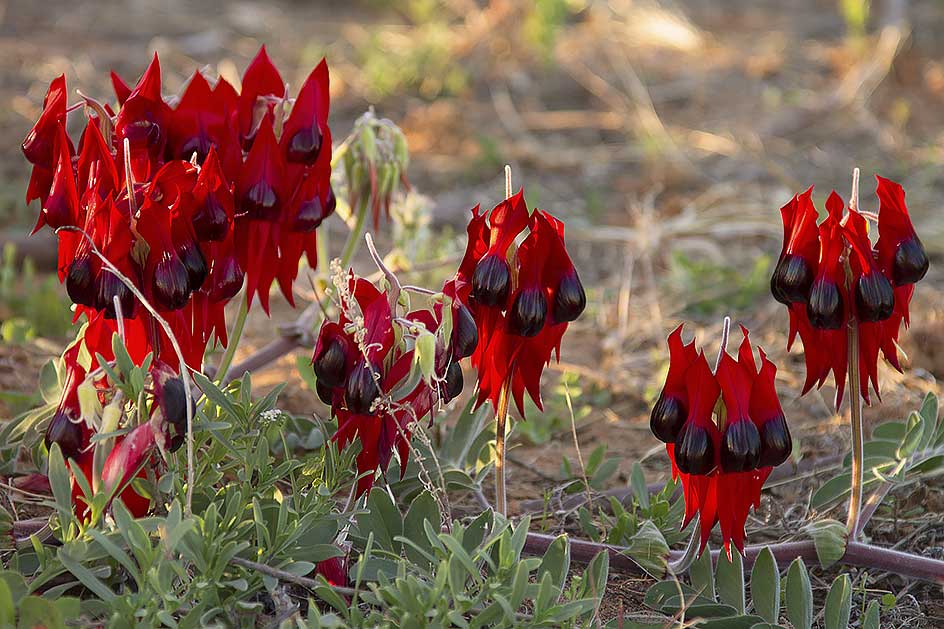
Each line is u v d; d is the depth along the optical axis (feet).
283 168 5.13
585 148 11.15
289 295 5.27
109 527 4.91
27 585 4.86
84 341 4.97
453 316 4.97
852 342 5.08
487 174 10.44
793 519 5.65
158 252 4.90
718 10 16.42
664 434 4.94
